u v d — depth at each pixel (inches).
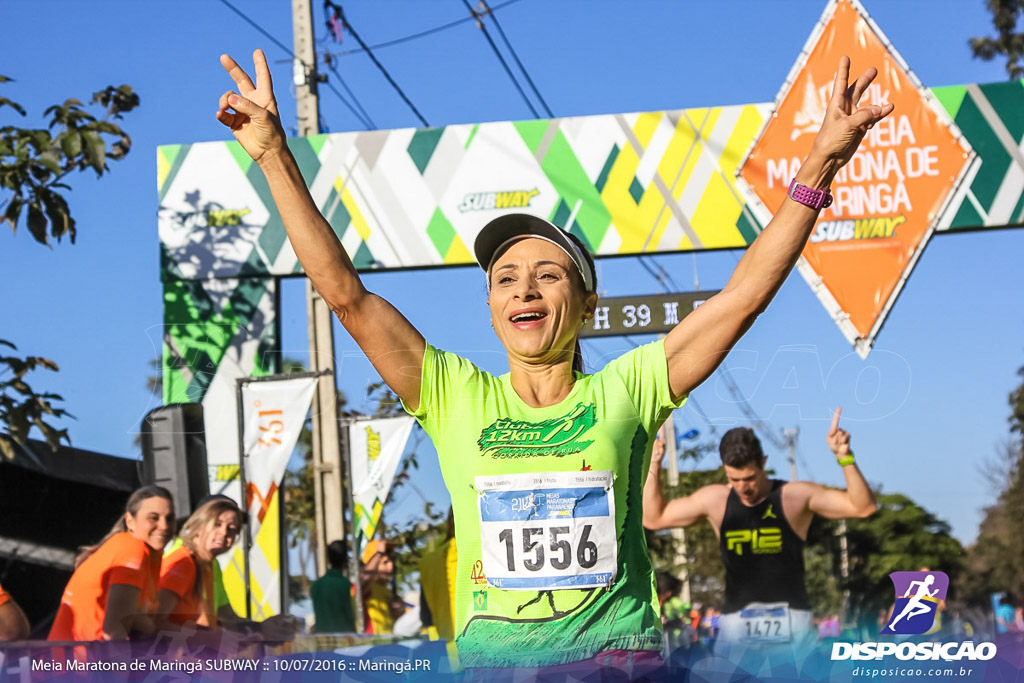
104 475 107.2
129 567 95.8
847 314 259.0
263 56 81.6
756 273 76.9
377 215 273.3
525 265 81.2
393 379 80.0
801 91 266.4
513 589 73.9
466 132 273.6
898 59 263.0
